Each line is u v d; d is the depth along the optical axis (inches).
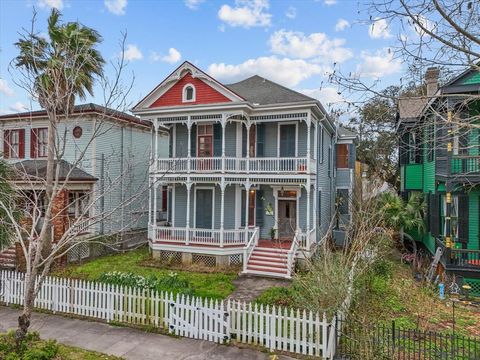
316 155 681.6
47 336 343.0
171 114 697.0
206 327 338.0
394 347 273.9
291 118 663.8
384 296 448.5
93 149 772.6
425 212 701.3
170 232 704.4
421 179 776.9
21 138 835.4
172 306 355.6
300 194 709.9
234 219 724.7
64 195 679.7
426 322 375.9
